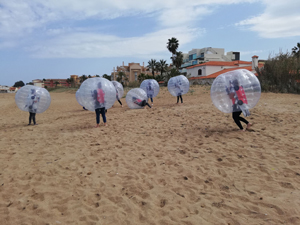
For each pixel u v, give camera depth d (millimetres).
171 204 3275
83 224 2912
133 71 71250
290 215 2859
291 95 17141
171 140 6488
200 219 2893
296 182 3695
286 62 19734
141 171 4516
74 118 12312
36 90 9844
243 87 6230
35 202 3443
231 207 3119
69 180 4188
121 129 8172
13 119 13312
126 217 3033
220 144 5812
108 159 5238
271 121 7902
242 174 4109
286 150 5105
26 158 5453
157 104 16844
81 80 94688
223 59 59062
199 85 33594
